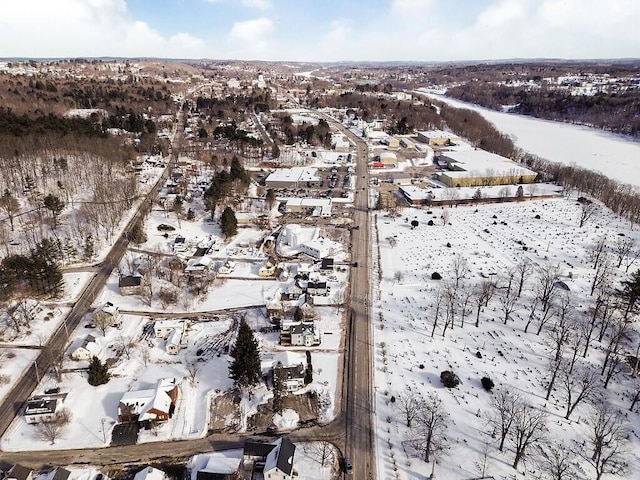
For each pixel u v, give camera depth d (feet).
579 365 269.03
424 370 266.77
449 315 319.88
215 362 272.51
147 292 337.52
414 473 200.13
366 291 354.13
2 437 217.15
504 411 219.20
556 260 409.28
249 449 201.67
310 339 287.07
